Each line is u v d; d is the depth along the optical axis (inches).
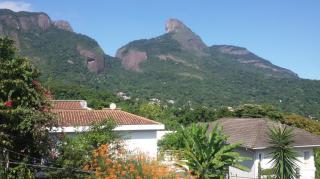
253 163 1081.4
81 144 664.4
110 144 697.6
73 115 904.9
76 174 622.5
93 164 618.2
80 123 823.7
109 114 951.6
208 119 2370.8
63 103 1339.8
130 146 855.7
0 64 574.6
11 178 558.6
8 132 568.7
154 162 602.9
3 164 561.0
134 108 2571.4
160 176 577.0
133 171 569.6
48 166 614.2
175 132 1343.5
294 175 957.8
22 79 589.6
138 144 864.3
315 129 1921.8
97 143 686.5
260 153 1089.4
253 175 1075.9
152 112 2488.9
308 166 1162.0
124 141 792.3
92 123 732.0
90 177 592.7
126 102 2802.7
